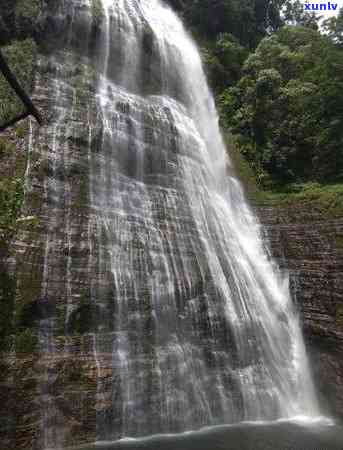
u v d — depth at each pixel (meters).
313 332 18.95
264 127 29.72
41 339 12.97
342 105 26.41
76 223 15.53
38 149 16.42
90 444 12.50
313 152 26.83
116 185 18.11
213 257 19.14
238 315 17.94
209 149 27.02
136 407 13.70
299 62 32.69
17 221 13.54
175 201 19.97
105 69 24.36
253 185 27.08
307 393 18.09
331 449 12.79
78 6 24.34
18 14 21.03
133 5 29.59
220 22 39.28
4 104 16.61
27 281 13.39
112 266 15.38
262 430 14.51
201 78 32.12
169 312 15.99
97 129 18.77
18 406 11.90
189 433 13.97
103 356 13.75
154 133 21.53
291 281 20.55
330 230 19.84
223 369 16.25
